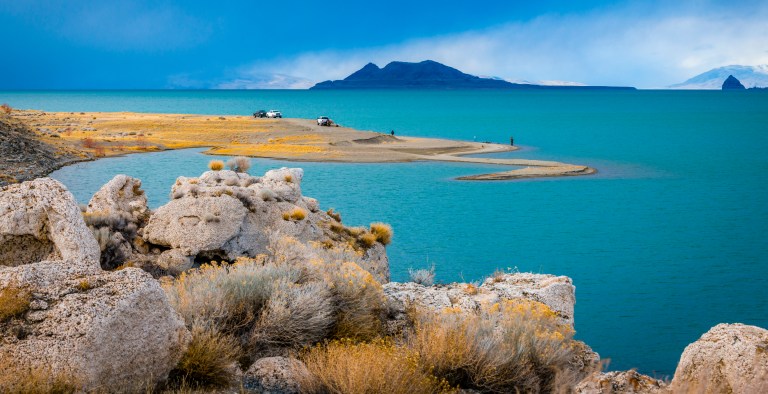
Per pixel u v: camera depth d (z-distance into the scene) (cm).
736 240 5094
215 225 1518
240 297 911
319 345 871
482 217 5694
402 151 11425
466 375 804
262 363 778
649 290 3556
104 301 638
